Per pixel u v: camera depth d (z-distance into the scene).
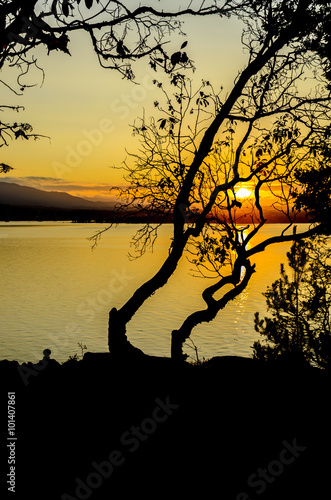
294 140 12.23
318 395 10.30
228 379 11.25
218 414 9.48
